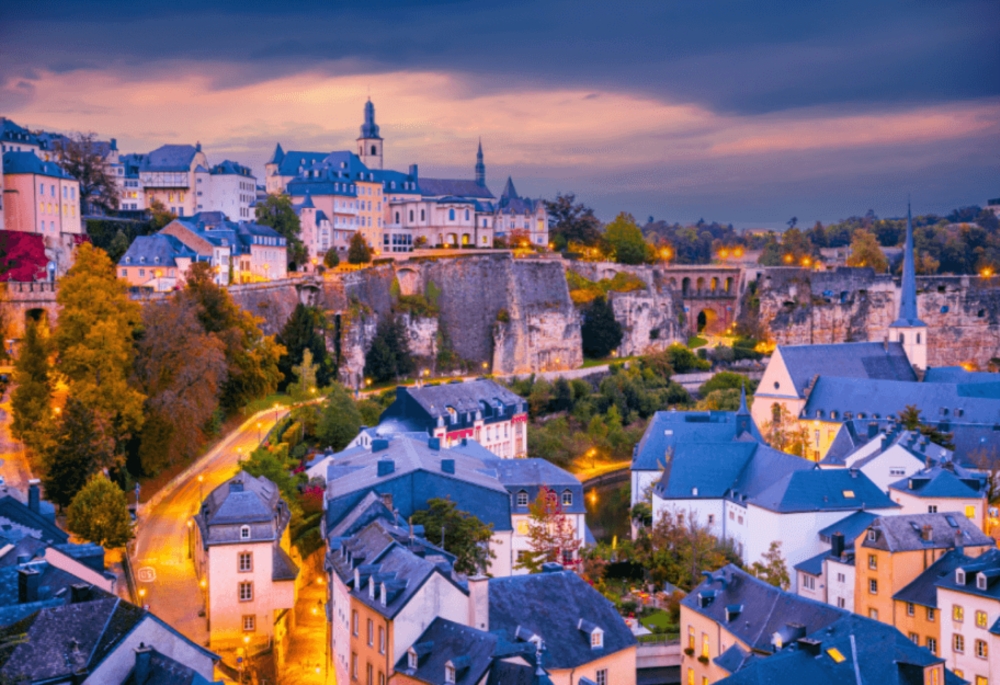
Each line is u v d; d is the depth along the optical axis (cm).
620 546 13975
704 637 9625
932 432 16812
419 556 8906
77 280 14150
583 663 8306
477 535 10981
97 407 12606
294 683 9581
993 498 13788
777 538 12938
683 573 12538
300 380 19500
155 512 12638
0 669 6588
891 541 10806
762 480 14062
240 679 9344
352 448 15038
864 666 7750
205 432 15688
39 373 13025
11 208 19050
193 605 10088
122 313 14550
